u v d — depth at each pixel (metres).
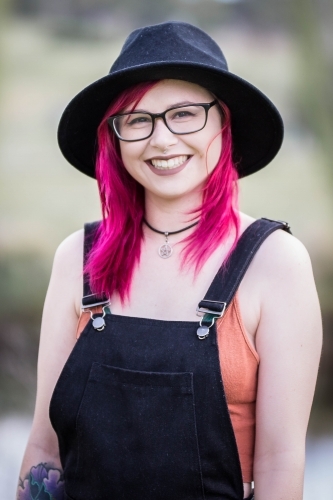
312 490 4.05
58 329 1.75
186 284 1.62
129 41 1.71
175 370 1.52
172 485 1.51
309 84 6.96
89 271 1.69
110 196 1.74
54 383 1.75
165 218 1.71
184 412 1.51
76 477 1.62
